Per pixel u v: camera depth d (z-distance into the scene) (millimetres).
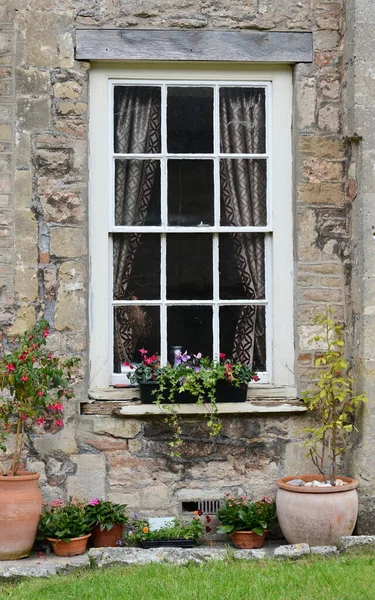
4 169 5742
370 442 5656
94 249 5910
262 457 5844
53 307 5758
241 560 5105
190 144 6004
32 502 5289
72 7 5820
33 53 5781
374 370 5664
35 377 5262
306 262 5926
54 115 5789
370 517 5637
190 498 5785
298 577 4672
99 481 5738
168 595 4395
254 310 6016
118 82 5957
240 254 6020
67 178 5789
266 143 6035
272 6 5941
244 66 5996
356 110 5734
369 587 4492
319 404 5797
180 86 5984
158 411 5723
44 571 4973
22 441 5586
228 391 5781
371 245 5719
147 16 5871
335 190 5945
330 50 5945
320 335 5914
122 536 5578
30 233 5750
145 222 5969
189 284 5980
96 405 5777
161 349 5945
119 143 5973
